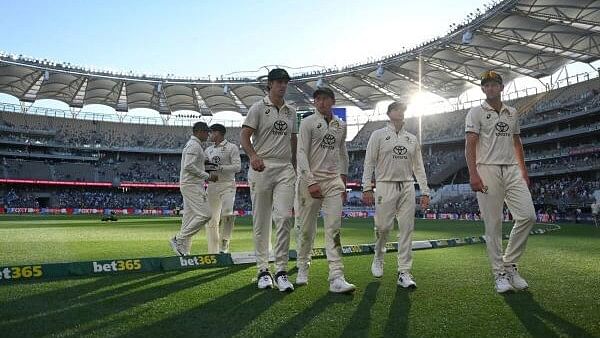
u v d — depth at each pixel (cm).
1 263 629
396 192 513
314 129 471
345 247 749
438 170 4697
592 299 404
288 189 478
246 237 1203
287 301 394
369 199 544
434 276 524
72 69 4159
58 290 429
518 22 2716
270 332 303
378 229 529
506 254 471
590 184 3353
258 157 465
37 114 5519
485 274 538
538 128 4225
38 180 4925
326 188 468
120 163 5631
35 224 1884
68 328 306
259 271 469
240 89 4694
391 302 392
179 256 585
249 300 397
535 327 318
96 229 1523
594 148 3447
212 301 391
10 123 5231
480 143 480
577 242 1023
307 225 481
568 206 3272
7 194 4838
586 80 4088
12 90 4572
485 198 468
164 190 5597
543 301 396
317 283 482
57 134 5441
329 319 336
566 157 3812
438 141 4850
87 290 430
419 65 3653
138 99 5059
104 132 5747
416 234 1427
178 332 301
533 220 453
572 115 3703
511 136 477
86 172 5344
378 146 531
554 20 2639
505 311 361
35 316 336
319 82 4147
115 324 317
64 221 2262
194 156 658
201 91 4809
